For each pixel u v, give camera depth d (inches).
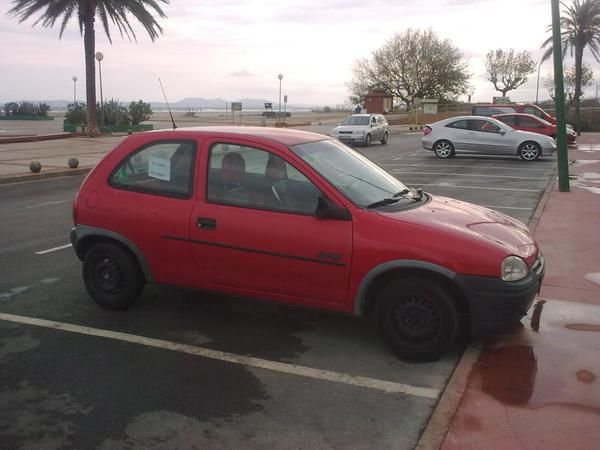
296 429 136.3
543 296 222.2
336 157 197.0
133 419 140.9
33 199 479.2
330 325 199.2
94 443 131.3
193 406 146.8
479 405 143.3
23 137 1066.7
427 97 2417.6
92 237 208.1
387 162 768.3
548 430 131.9
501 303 160.1
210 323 201.2
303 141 195.8
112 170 205.8
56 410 145.1
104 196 204.2
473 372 160.4
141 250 199.9
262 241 178.9
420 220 169.9
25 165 702.5
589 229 333.4
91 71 1163.3
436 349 167.8
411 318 169.2
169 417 141.7
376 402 148.6
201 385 157.8
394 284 169.3
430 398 150.5
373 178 196.5
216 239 185.5
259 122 1731.1
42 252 298.7
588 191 483.2
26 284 244.8
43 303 221.5
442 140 816.3
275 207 179.8
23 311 213.0
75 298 226.8
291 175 180.1
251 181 184.5
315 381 159.8
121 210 200.5
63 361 172.1
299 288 178.2
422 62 2391.7
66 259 285.3
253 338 188.9
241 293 188.1
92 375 163.5
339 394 152.7
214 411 144.5
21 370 166.4
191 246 190.1
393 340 172.6
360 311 173.0
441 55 2397.9
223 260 186.4
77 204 208.4
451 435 130.7
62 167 685.3
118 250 205.0
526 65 2886.3
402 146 1074.7
